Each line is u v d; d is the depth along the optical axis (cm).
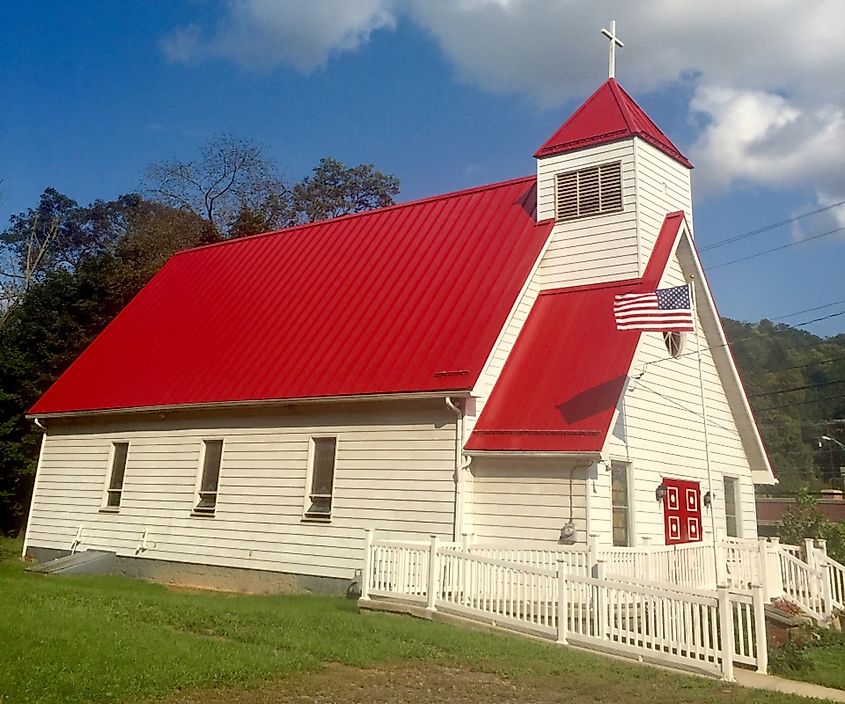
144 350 2488
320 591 1795
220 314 2458
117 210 7069
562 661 1117
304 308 2245
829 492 4878
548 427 1609
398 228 2380
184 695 829
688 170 2238
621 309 1664
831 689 1196
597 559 1358
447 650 1123
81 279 3372
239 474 2014
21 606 1280
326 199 5588
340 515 1803
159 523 2142
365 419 1825
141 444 2261
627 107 2114
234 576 1952
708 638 1145
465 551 1428
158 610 1346
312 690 880
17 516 3061
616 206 2003
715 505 2102
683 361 2059
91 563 2159
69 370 2614
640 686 1019
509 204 2216
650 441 1845
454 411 1681
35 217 6662
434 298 1980
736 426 2298
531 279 1953
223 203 5391
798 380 9019
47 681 820
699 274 2125
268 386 1984
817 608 1859
